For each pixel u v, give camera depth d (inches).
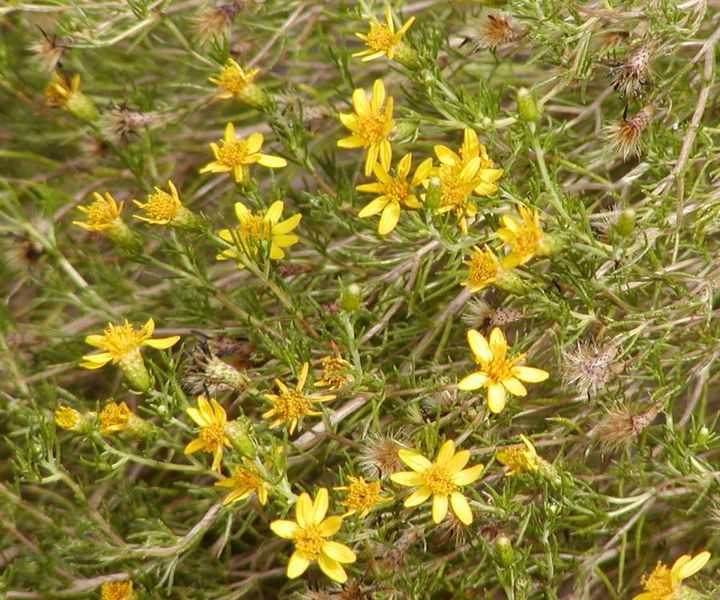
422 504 19.2
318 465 21.4
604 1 20.3
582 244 18.8
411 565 19.8
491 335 18.8
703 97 19.9
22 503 19.9
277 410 19.1
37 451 19.3
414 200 19.5
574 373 19.0
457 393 19.8
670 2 20.2
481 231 21.1
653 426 20.1
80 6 21.5
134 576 19.6
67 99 21.5
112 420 19.1
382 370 20.9
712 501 20.1
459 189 19.1
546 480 18.8
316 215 21.4
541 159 18.8
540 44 20.8
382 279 21.1
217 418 18.7
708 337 19.7
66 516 20.4
